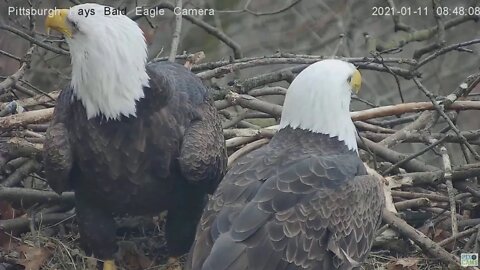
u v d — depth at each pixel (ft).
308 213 33.58
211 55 65.72
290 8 63.98
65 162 37.29
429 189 44.42
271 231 32.78
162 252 42.19
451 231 41.68
